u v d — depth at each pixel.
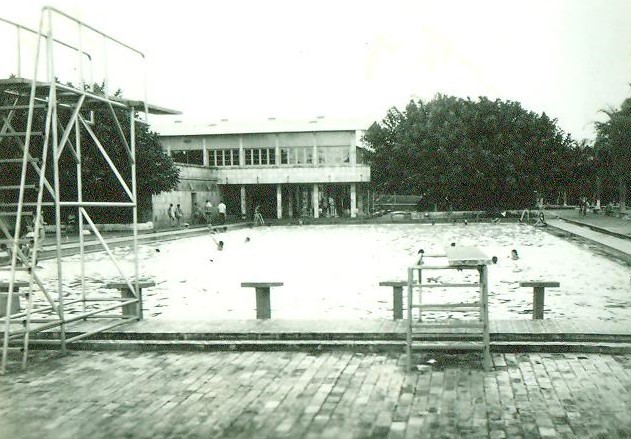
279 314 10.20
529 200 45.56
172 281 14.59
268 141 48.66
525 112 43.62
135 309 9.04
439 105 46.41
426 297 11.40
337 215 51.44
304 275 15.08
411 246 22.88
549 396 5.63
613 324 7.70
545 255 18.72
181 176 41.75
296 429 4.98
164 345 7.66
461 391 5.81
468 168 43.44
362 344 7.35
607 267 15.55
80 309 10.68
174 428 5.07
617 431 4.81
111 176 30.42
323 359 7.03
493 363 6.69
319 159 48.62
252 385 6.16
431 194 46.06
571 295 11.33
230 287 13.41
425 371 6.47
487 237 26.91
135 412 5.47
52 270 17.06
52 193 7.77
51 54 7.07
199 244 26.12
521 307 10.24
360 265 16.91
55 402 5.79
